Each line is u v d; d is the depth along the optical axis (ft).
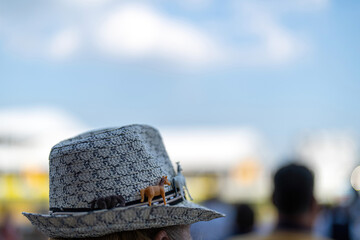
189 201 5.38
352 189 28.68
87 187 4.61
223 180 43.27
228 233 18.44
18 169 35.04
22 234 27.48
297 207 8.66
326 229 22.06
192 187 42.50
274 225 8.93
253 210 19.21
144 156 4.77
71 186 4.68
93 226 4.39
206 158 43.73
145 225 4.53
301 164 9.00
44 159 36.27
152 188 4.60
